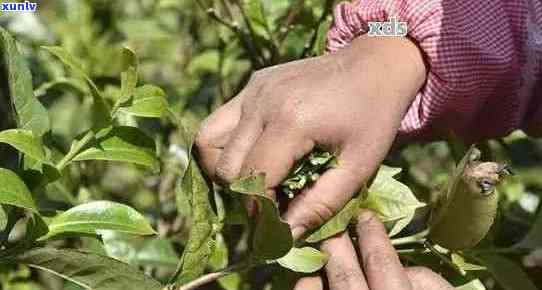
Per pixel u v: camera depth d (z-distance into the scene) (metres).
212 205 0.88
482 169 0.83
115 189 1.34
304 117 0.85
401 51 0.92
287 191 0.86
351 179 0.86
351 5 0.98
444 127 0.98
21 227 1.07
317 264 0.84
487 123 1.01
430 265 0.91
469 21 0.95
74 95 1.22
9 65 0.82
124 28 1.39
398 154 1.19
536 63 1.01
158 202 1.26
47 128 0.85
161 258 1.07
